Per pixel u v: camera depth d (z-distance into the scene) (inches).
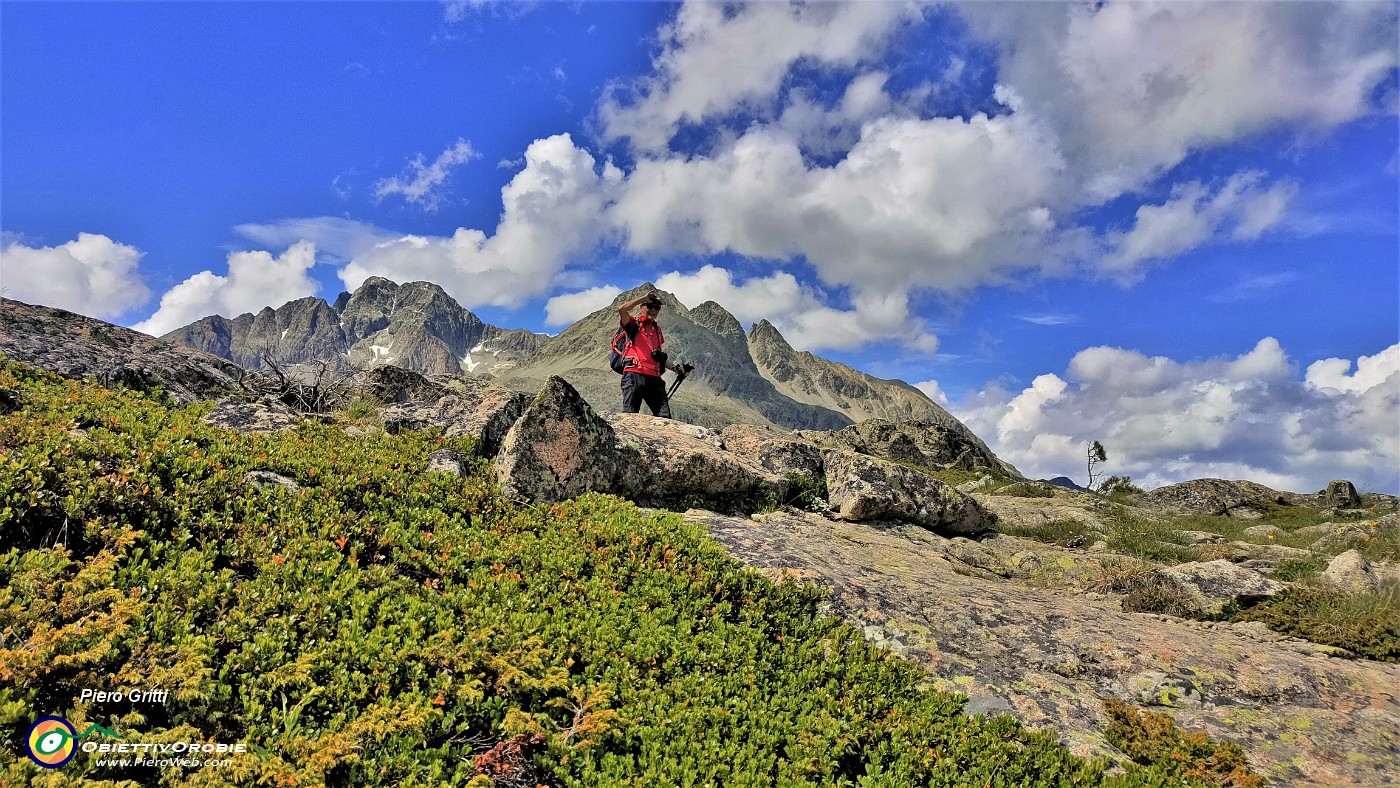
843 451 715.4
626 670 289.0
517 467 478.9
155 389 598.9
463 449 556.7
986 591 469.4
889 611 400.8
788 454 708.7
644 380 693.3
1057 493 1535.4
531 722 236.8
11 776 170.6
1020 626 410.3
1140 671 370.6
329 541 330.3
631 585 371.9
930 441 2456.9
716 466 597.9
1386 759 301.0
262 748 205.5
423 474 463.2
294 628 260.1
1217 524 1229.7
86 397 477.1
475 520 417.7
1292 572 631.2
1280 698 355.6
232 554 304.2
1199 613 515.2
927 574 487.8
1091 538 862.5
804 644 348.8
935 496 707.4
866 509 651.5
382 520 382.9
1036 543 788.0
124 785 178.4
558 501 490.3
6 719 188.9
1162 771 289.6
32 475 289.0
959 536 744.3
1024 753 285.3
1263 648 420.5
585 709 257.3
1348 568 559.5
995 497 1370.6
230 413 533.6
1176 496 1689.2
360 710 233.8
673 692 285.4
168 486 339.9
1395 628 448.1
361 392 732.7
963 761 276.5
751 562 433.4
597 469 518.9
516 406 634.8
